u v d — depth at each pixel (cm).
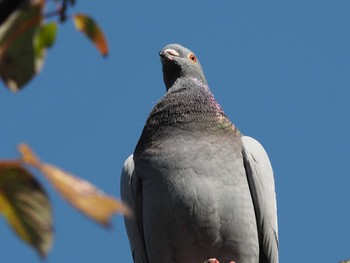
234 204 1150
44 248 261
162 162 1166
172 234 1169
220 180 1150
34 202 262
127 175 1223
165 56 1410
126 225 1267
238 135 1229
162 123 1220
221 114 1238
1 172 261
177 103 1245
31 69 297
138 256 1260
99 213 253
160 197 1162
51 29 300
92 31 307
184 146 1169
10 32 288
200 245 1169
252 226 1169
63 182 256
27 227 262
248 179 1190
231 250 1170
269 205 1201
